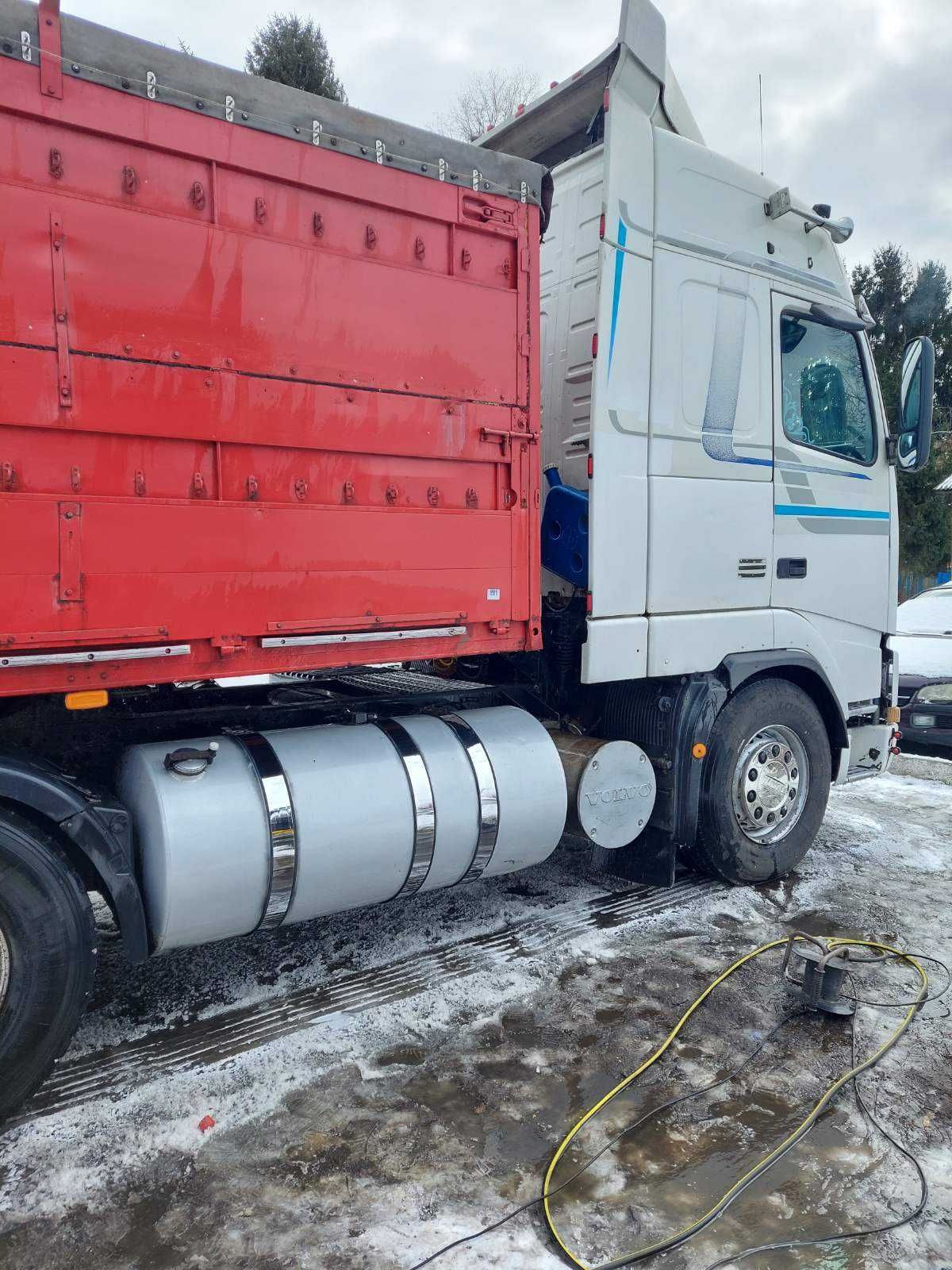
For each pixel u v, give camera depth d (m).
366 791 3.13
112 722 3.03
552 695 4.24
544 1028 3.09
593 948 3.73
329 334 2.90
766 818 4.52
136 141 2.52
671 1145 2.48
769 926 4.03
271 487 2.81
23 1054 2.46
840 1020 3.17
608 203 3.68
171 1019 3.13
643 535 3.88
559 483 4.06
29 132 2.36
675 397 3.98
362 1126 2.55
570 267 4.02
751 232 4.29
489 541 3.35
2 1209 2.21
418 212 3.11
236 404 2.71
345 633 2.97
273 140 2.77
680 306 3.98
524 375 3.44
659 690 4.15
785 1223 2.18
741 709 4.32
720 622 4.19
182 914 2.73
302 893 2.97
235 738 3.13
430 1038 3.02
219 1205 2.23
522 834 3.54
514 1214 2.21
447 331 3.20
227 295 2.69
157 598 2.58
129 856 2.65
